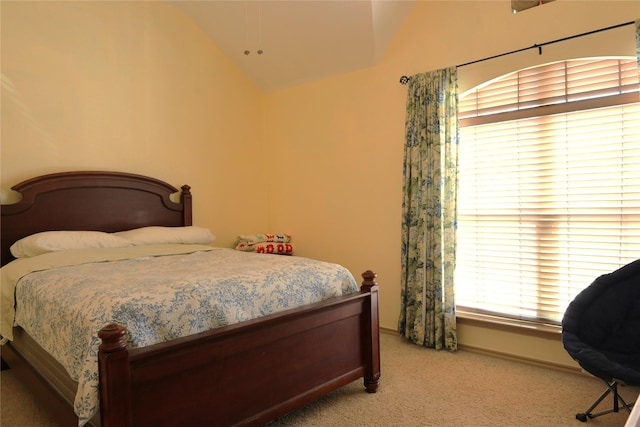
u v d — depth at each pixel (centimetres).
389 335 347
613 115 261
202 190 398
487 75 301
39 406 232
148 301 167
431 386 251
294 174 423
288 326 201
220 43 406
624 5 250
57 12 311
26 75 298
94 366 148
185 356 164
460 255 326
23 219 291
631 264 217
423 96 319
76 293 186
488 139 311
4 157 289
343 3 323
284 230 435
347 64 372
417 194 320
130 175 342
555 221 283
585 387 247
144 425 153
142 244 317
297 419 215
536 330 279
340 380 228
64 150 315
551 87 283
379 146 358
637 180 254
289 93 425
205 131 400
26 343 233
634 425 80
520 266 298
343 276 245
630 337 207
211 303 182
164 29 371
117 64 343
